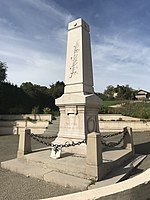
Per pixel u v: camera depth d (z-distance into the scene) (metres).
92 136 5.46
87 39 8.85
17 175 5.96
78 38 8.52
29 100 30.75
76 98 7.74
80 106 7.71
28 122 20.36
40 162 6.48
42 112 24.84
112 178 5.41
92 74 8.88
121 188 3.04
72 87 8.32
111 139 14.19
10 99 27.14
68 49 8.80
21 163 6.74
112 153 7.43
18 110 24.81
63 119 8.25
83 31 8.62
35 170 6.04
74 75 8.37
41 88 36.78
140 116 20.62
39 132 18.81
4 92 26.48
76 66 8.38
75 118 7.85
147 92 57.41
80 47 8.38
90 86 8.61
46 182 5.40
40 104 32.78
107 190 3.01
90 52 8.97
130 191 3.00
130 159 7.54
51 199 2.81
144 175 3.51
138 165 6.95
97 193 2.90
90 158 5.39
